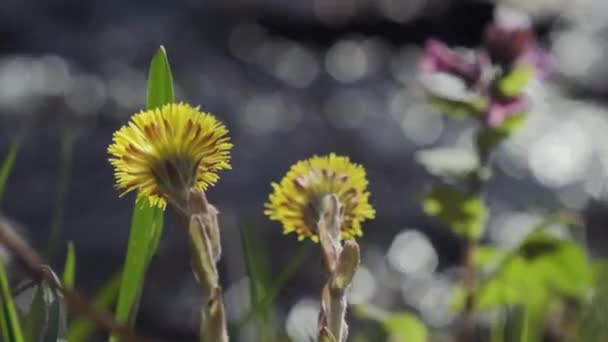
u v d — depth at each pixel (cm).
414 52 1177
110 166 805
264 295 234
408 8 1185
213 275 118
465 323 281
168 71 163
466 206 277
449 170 279
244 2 1177
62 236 722
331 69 1130
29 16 1062
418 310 721
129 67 1027
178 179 120
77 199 764
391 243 783
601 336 275
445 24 1186
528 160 934
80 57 1026
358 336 316
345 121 973
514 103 280
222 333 118
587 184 890
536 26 1193
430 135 954
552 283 276
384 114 1001
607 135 1001
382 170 877
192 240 117
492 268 287
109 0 1111
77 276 697
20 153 811
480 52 287
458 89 284
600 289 280
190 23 1138
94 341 317
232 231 613
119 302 175
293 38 1185
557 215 270
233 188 772
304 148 899
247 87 1054
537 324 284
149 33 1091
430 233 793
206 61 1088
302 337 250
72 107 908
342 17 1194
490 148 281
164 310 672
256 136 906
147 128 120
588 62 1151
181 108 121
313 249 712
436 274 762
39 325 146
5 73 969
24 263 163
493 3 1170
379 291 737
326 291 124
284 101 1026
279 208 131
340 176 131
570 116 1034
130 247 174
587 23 1213
